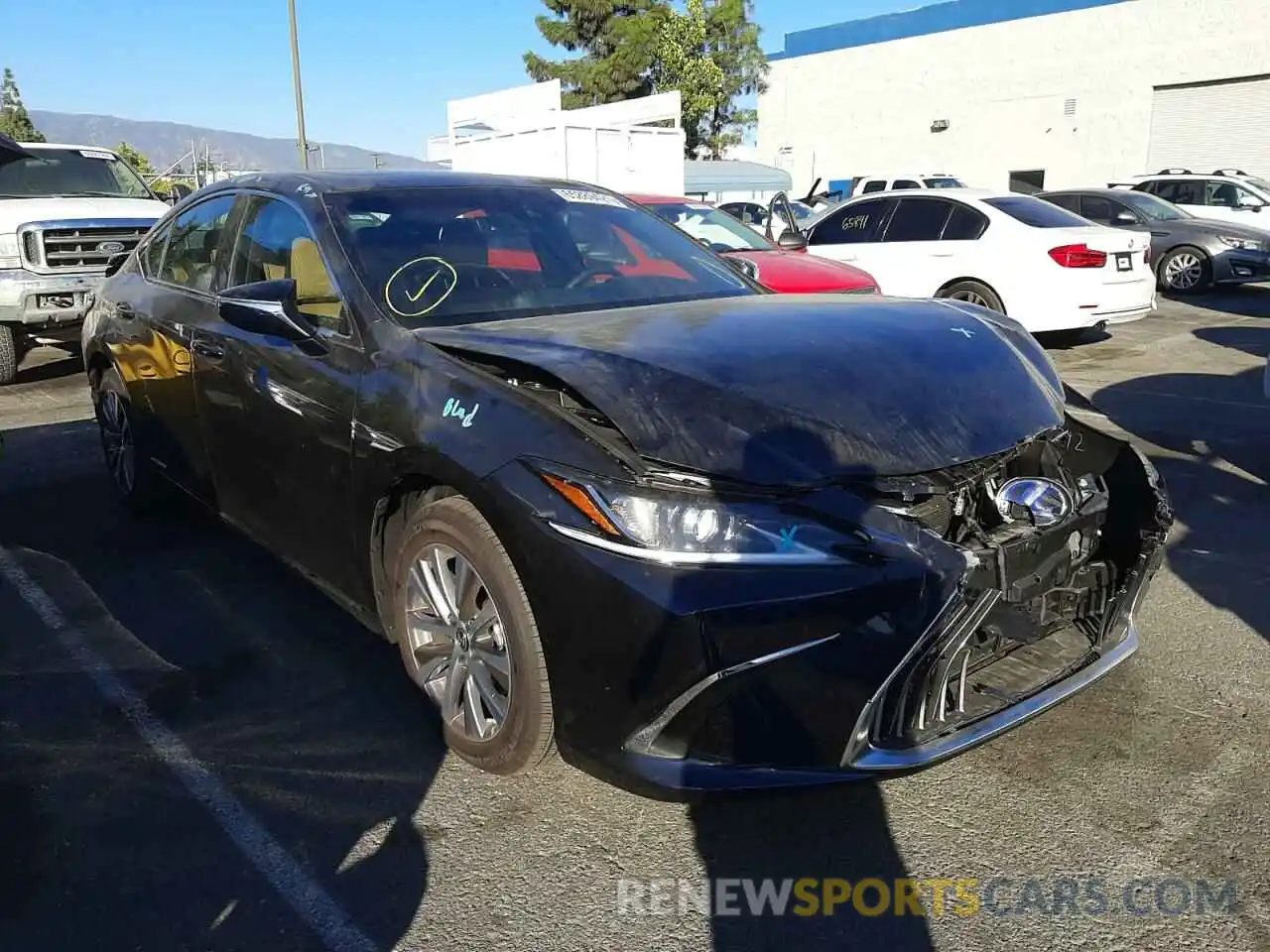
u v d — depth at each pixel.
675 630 2.35
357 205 3.79
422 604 3.12
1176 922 2.41
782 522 2.40
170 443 4.60
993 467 2.75
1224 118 25.86
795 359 2.83
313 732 3.24
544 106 19.44
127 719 3.34
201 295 4.33
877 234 10.59
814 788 2.42
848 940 2.37
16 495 5.76
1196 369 9.30
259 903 2.49
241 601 4.25
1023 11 28.97
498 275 3.65
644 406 2.57
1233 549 4.76
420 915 2.46
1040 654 2.99
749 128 38.88
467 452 2.74
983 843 2.70
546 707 2.69
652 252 4.15
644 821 2.80
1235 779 2.96
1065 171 28.95
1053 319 9.48
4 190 9.97
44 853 2.68
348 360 3.30
